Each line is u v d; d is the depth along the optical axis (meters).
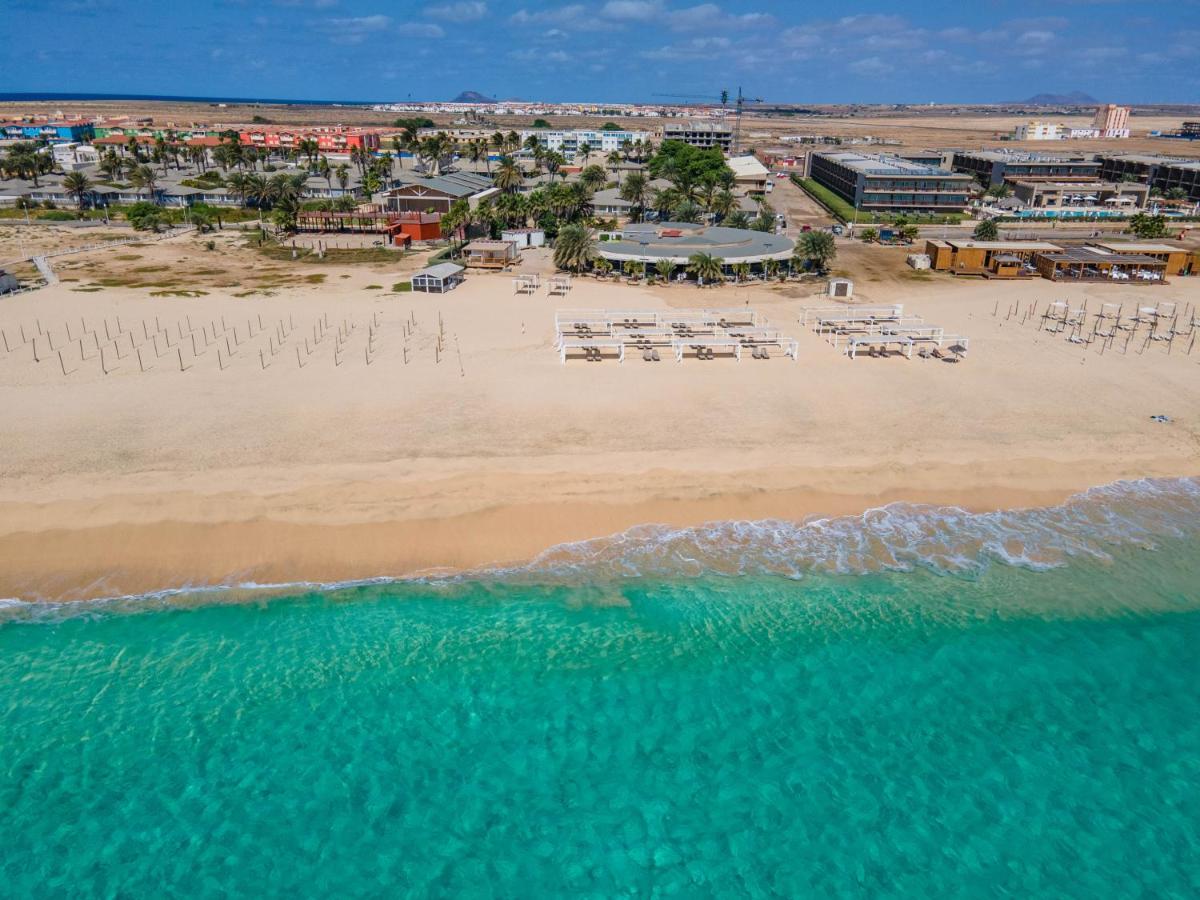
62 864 28.92
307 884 28.34
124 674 36.84
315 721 34.75
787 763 33.03
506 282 106.88
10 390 64.12
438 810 31.05
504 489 50.03
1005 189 185.62
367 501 48.44
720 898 27.88
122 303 92.44
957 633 39.72
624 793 31.77
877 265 121.62
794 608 41.25
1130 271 112.50
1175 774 32.66
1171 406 63.59
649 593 42.12
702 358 75.00
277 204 152.75
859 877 28.67
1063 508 49.81
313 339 79.31
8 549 43.69
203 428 57.44
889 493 50.84
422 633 39.38
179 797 31.47
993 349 78.25
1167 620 40.69
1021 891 28.20
